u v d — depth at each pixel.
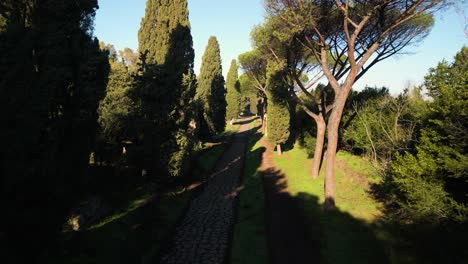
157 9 25.27
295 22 15.37
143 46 25.34
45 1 6.86
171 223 13.02
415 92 17.67
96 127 8.70
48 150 6.60
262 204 15.42
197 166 23.58
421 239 8.76
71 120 7.65
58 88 7.20
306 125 29.94
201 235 12.02
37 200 6.66
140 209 13.58
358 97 23.80
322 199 15.55
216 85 39.53
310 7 14.34
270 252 10.24
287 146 34.66
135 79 16.38
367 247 9.76
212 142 39.66
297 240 11.07
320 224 12.33
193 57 27.58
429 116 11.02
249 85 53.97
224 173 24.27
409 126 14.71
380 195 14.84
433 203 8.79
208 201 16.86
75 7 7.64
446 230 8.30
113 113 16.31
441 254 7.91
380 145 16.53
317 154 19.84
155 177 17.53
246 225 12.87
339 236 10.95
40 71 6.49
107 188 15.07
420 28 16.86
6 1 6.34
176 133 17.31
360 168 19.08
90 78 8.12
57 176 7.11
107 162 18.23
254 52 36.62
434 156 9.28
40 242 6.97
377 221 11.79
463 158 8.11
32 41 6.00
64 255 8.14
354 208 13.71
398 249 9.15
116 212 12.69
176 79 16.94
